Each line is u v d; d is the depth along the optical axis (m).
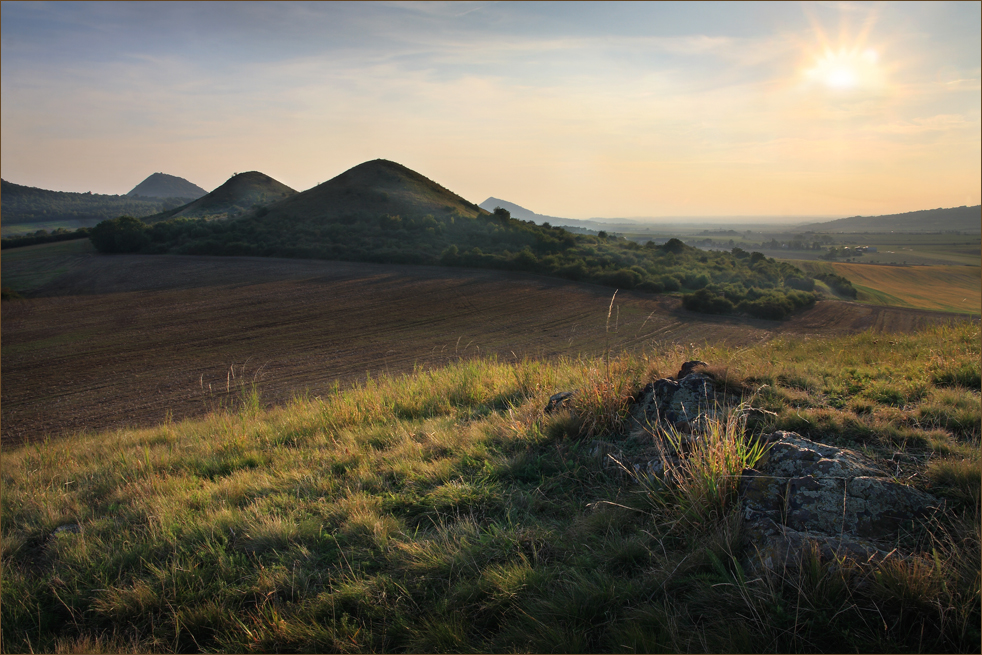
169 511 4.42
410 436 5.88
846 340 10.36
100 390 19.97
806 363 6.61
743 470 3.37
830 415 4.23
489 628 2.73
